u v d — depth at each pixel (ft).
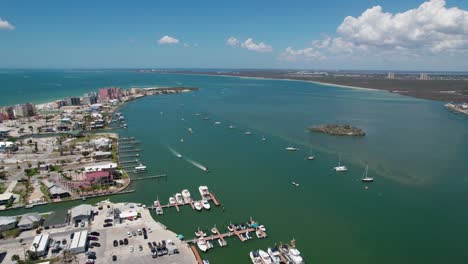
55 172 498.69
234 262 297.94
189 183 480.23
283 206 409.28
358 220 376.27
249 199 428.56
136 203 404.77
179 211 390.63
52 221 339.36
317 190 459.32
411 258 309.01
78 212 352.28
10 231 323.57
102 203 399.65
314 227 360.69
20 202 399.44
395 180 499.10
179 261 288.30
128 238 320.29
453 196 442.50
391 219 379.35
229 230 347.36
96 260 282.56
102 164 525.75
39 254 286.25
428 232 353.10
